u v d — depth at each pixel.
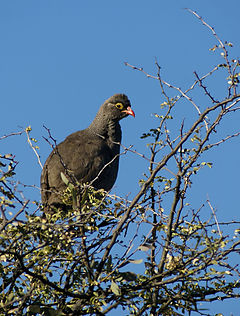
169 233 10.58
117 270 10.01
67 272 10.56
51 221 10.65
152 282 10.23
